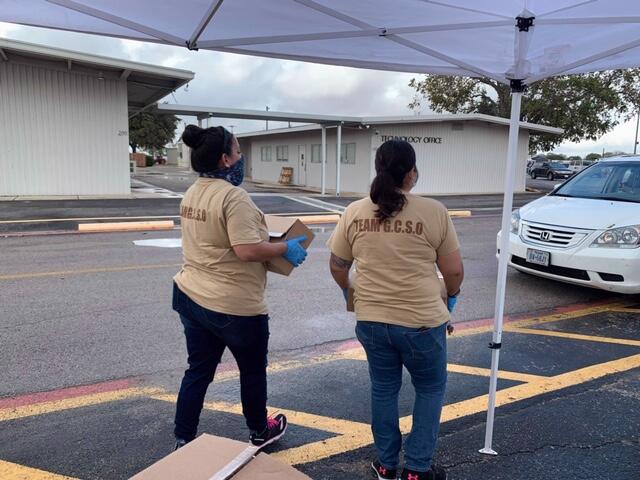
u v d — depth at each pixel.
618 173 6.75
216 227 2.45
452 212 15.60
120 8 2.76
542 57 2.92
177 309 2.67
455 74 3.75
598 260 5.54
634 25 2.61
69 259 7.95
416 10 2.62
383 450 2.59
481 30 2.81
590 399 3.67
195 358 2.69
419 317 2.32
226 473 1.54
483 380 3.97
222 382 3.89
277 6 2.67
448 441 3.12
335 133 24.98
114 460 2.88
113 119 16.72
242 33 3.09
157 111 20.55
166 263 7.75
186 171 43.50
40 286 6.32
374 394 2.56
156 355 4.31
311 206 16.53
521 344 4.75
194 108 20.58
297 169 29.41
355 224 2.41
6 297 5.83
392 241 2.31
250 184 30.72
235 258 2.50
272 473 1.57
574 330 5.16
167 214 13.03
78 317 5.19
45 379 3.84
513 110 2.99
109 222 11.63
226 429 3.23
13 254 8.29
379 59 3.54
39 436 3.11
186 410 2.66
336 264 2.56
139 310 5.45
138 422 3.29
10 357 4.20
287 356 4.40
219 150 2.49
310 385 3.86
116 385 3.78
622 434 3.21
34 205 14.25
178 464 1.59
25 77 15.47
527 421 3.36
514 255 6.33
